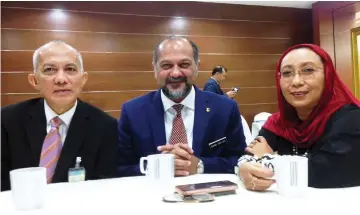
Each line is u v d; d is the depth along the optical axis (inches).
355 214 28.2
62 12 167.8
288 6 209.2
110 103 178.2
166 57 60.4
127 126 63.3
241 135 65.5
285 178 33.6
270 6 206.2
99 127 52.2
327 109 46.8
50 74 47.8
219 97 66.5
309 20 214.4
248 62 203.6
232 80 200.8
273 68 208.7
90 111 53.1
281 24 209.3
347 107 45.6
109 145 53.2
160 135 61.4
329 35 207.0
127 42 179.5
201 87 194.7
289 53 47.9
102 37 175.2
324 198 33.1
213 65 196.5
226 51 198.5
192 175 47.2
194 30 191.5
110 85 177.9
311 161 41.4
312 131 47.1
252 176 36.1
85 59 172.9
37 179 32.5
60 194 37.3
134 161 63.0
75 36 170.6
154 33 183.8
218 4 195.2
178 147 49.9
